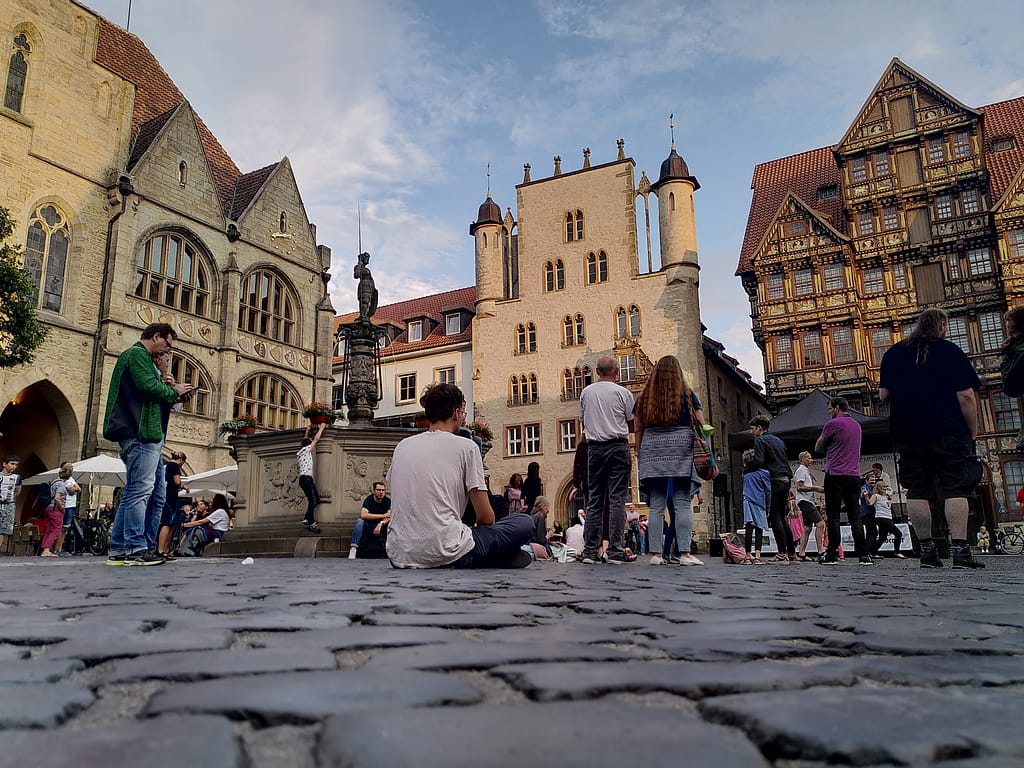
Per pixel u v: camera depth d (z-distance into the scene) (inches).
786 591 174.9
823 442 386.0
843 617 114.3
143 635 89.7
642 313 1624.0
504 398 1722.4
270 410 1302.9
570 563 347.9
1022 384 279.3
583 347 1665.8
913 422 289.7
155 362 311.0
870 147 1560.0
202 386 1197.7
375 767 38.8
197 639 85.7
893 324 1502.2
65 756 40.5
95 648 79.2
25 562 385.4
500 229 1815.9
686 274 1601.9
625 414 341.7
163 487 331.0
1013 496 1353.3
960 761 41.3
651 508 337.7
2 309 741.3
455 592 158.6
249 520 604.1
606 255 1686.8
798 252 1563.7
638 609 127.6
